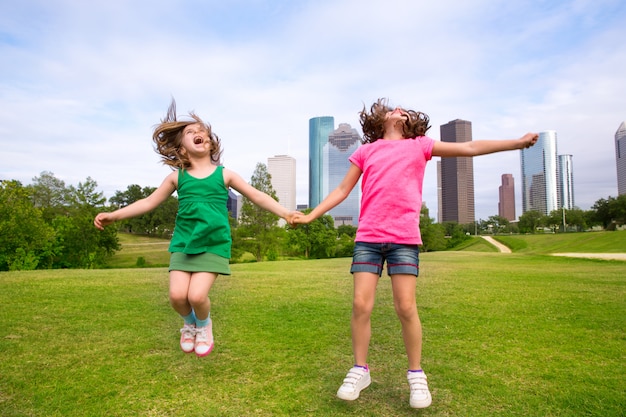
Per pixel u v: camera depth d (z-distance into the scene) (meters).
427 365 2.97
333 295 6.05
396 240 2.38
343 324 4.22
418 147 2.54
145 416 2.18
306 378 2.73
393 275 2.39
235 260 38.59
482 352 3.27
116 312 4.69
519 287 7.07
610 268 12.48
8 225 27.17
